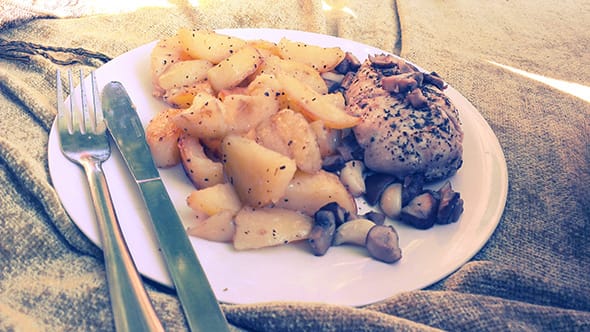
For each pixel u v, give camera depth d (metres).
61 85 0.39
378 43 0.55
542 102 0.48
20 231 0.31
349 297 0.31
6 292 0.29
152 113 0.41
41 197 0.32
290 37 0.48
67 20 0.49
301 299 0.30
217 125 0.35
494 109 0.46
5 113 0.38
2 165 0.33
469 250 0.34
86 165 0.34
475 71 0.51
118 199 0.33
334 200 0.35
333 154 0.38
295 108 0.38
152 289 0.30
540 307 0.31
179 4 0.53
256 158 0.34
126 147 0.36
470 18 0.60
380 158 0.38
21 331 0.26
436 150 0.37
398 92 0.40
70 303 0.28
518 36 0.58
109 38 0.47
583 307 0.32
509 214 0.37
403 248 0.34
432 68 0.51
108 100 0.39
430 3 0.62
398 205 0.36
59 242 0.31
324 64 0.44
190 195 0.34
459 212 0.36
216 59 0.42
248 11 0.54
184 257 0.30
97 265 0.31
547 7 0.64
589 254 0.35
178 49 0.43
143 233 0.31
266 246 0.32
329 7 0.59
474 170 0.39
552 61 0.55
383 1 0.61
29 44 0.45
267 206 0.34
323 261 0.32
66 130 0.36
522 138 0.43
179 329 0.28
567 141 0.43
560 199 0.39
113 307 0.27
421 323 0.30
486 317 0.30
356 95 0.41
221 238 0.32
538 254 0.35
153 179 0.34
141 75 0.43
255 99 0.36
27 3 0.49
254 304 0.29
